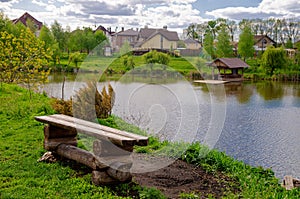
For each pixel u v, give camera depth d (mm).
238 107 17625
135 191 3877
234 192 4102
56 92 13102
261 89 25922
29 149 5289
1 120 7305
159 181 4305
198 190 4109
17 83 13766
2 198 3488
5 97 10758
